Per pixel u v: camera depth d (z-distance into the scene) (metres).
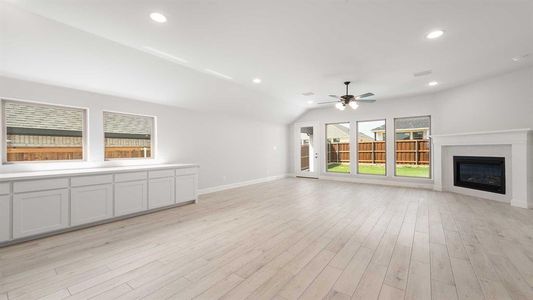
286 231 2.99
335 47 3.12
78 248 2.50
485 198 4.64
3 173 2.95
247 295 1.68
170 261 2.21
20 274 1.97
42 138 3.35
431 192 5.40
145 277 1.93
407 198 4.82
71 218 2.97
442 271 1.98
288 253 2.36
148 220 3.48
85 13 2.33
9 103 3.07
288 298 1.65
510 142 4.09
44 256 2.31
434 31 2.71
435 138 5.57
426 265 2.09
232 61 3.60
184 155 5.13
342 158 8.49
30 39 2.58
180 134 5.05
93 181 3.16
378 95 5.93
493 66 3.87
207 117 5.64
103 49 3.02
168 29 2.65
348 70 4.02
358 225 3.19
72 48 2.86
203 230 3.05
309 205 4.32
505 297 1.62
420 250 2.39
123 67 3.43
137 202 3.65
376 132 7.63
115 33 2.73
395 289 1.74
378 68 3.92
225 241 2.68
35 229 2.69
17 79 3.03
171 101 4.72
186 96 4.73
